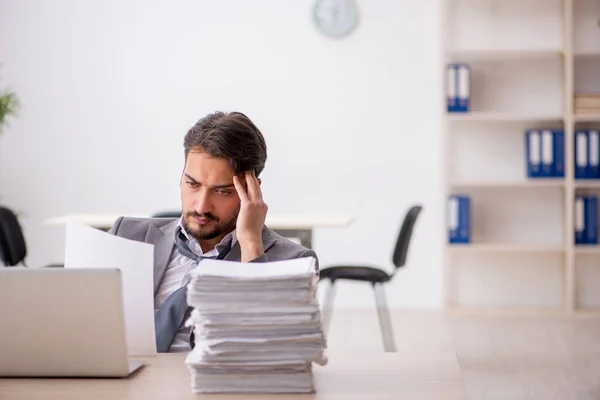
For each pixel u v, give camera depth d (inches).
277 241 80.6
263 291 58.6
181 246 83.0
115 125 249.4
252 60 247.8
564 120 230.8
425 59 244.4
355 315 237.6
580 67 241.3
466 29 243.4
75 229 71.8
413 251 246.5
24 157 249.9
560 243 242.4
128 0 248.4
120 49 249.0
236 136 77.7
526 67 241.9
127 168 249.3
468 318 230.8
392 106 245.1
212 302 58.7
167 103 248.7
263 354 59.4
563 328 215.6
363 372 66.4
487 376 163.9
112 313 62.8
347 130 246.1
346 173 246.7
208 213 78.7
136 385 62.4
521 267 245.6
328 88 246.5
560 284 245.0
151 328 70.6
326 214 247.1
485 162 244.1
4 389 61.5
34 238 250.5
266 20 247.0
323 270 183.6
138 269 70.2
